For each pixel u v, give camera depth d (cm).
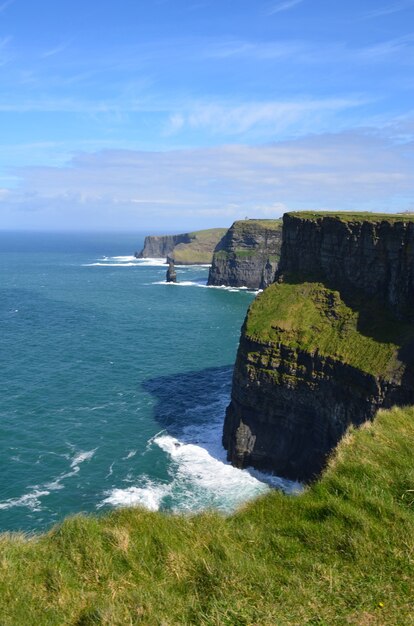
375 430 1549
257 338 5519
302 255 6656
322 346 5150
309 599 873
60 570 1024
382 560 963
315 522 1131
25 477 4525
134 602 916
